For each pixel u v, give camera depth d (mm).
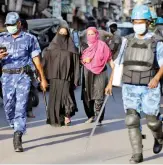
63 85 16250
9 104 12773
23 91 12586
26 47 12570
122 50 11578
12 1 40188
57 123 16344
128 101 11242
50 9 50906
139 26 10977
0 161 11820
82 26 65812
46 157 12219
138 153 11391
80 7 65812
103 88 16438
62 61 16203
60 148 13180
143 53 11000
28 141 14062
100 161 11812
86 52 16562
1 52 12227
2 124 16828
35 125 16656
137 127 11297
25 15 43812
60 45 16328
